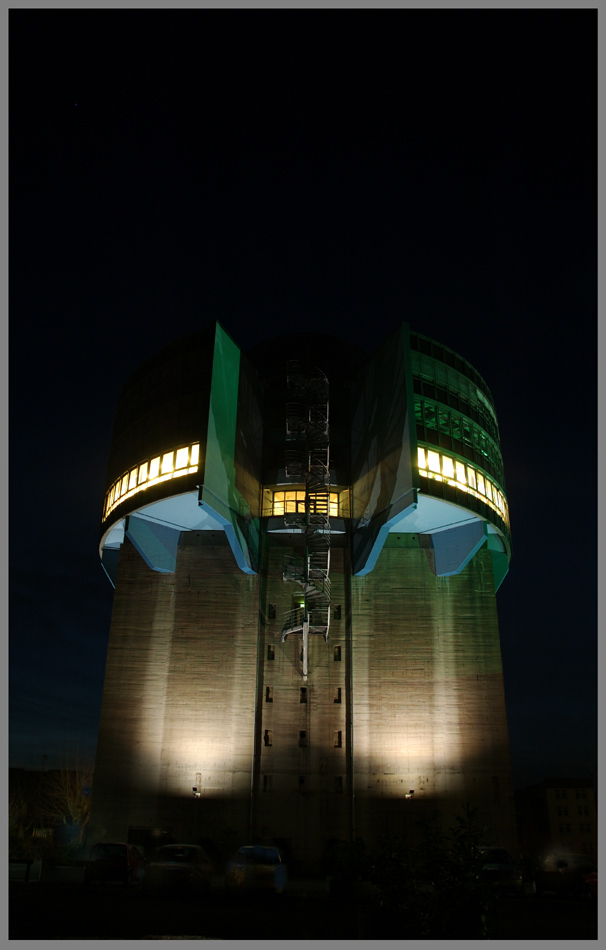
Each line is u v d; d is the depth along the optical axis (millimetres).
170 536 42969
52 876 28266
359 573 41781
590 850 80625
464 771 37781
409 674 39938
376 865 11133
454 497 38656
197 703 39125
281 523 43875
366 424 44719
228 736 38344
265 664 40625
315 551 42406
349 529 44000
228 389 42094
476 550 40812
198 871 21781
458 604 41562
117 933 13906
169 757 38125
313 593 40094
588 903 24922
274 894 21719
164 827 36625
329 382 48625
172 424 40156
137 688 39656
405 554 43000
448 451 39906
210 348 41125
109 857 25062
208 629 40750
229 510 38938
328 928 15805
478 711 39062
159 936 13734
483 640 40688
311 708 39500
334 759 38406
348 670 40375
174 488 37719
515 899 25656
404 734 38594
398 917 9992
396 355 41750
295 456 45062
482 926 9344
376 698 39375
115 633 40938
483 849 28703
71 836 42156
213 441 38688
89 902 18984
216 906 19672
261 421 47000
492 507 41812
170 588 41969
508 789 37375
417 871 10172
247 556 40562
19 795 55062
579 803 83000
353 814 36781
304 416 45125
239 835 36219
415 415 39156
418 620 41219
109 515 42875
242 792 37188
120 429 45500
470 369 45000
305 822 36938
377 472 41219
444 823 36688
